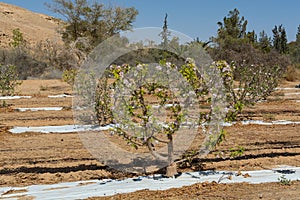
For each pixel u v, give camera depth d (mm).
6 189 5230
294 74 24047
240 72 11422
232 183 5270
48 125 9625
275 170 5918
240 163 6297
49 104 13430
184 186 5172
